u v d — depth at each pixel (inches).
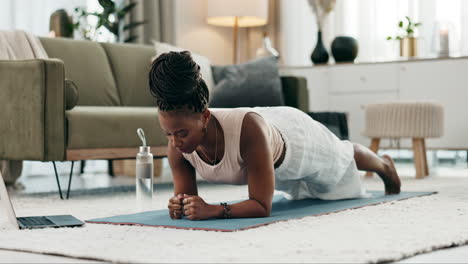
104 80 151.9
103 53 155.3
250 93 155.8
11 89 112.8
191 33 219.0
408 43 186.5
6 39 134.8
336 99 191.0
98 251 54.3
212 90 158.6
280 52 222.1
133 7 201.6
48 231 67.1
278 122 80.4
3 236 64.2
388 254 51.0
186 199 70.1
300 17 219.3
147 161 84.4
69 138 111.4
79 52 149.5
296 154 80.9
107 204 100.0
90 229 68.0
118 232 64.8
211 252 52.3
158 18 207.9
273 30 222.8
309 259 49.1
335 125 142.6
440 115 148.6
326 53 198.8
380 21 204.4
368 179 144.3
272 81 156.9
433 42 185.8
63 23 163.0
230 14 201.8
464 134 171.2
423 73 176.9
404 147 179.2
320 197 94.8
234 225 65.2
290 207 85.7
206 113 65.6
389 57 203.2
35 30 184.5
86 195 118.2
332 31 212.4
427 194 102.3
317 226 66.6
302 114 84.4
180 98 61.4
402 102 148.2
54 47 145.3
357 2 207.8
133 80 158.6
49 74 109.0
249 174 71.3
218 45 227.9
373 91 184.5
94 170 196.2
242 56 230.8
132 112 122.3
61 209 92.3
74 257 53.4
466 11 188.4
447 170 172.2
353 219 72.4
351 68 187.9
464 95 170.9
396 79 180.9
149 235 62.1
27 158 111.4
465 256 52.9
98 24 182.5
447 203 89.1
